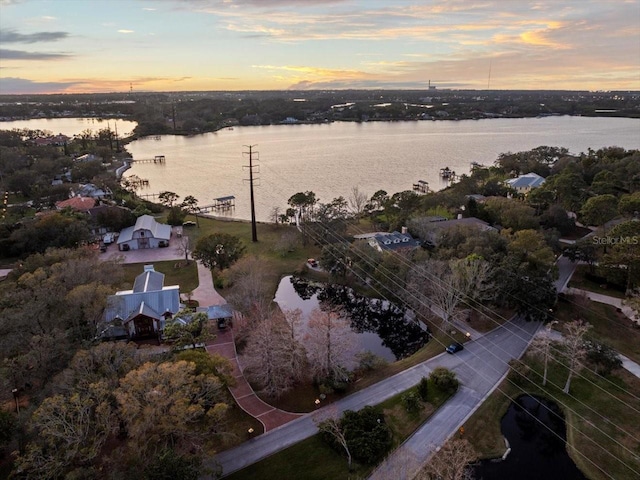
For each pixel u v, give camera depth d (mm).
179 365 37844
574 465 43250
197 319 56312
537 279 67062
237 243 84125
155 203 142250
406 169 198500
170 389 36438
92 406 36531
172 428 34625
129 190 156500
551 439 46281
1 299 54438
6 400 44500
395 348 66938
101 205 121938
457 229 85562
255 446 43531
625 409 49625
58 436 33438
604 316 67750
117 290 71125
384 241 90125
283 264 93375
